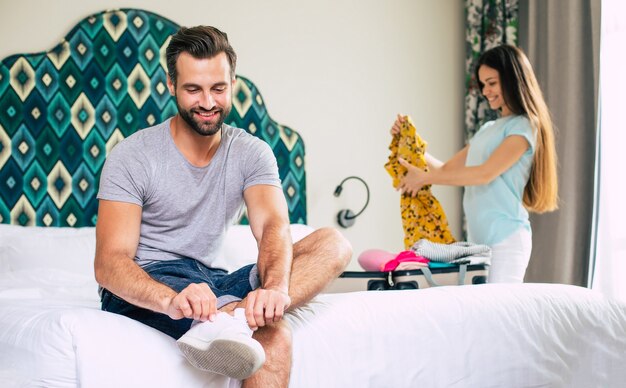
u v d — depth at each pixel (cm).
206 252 191
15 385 146
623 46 342
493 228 288
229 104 184
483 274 278
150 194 183
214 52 179
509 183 288
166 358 149
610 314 210
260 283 177
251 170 193
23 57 322
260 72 371
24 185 320
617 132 344
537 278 380
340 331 173
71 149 328
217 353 141
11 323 160
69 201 327
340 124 390
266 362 155
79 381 143
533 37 385
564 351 200
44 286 255
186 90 179
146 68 343
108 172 179
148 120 343
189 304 148
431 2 418
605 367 205
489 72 293
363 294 190
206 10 360
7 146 318
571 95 359
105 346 145
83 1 336
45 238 290
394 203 404
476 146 302
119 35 338
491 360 189
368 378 172
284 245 176
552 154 292
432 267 267
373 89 400
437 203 306
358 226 393
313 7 386
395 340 178
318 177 383
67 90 328
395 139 318
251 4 370
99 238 173
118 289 161
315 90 385
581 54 358
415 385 178
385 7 405
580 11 358
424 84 414
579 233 359
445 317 186
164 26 347
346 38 394
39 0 329
